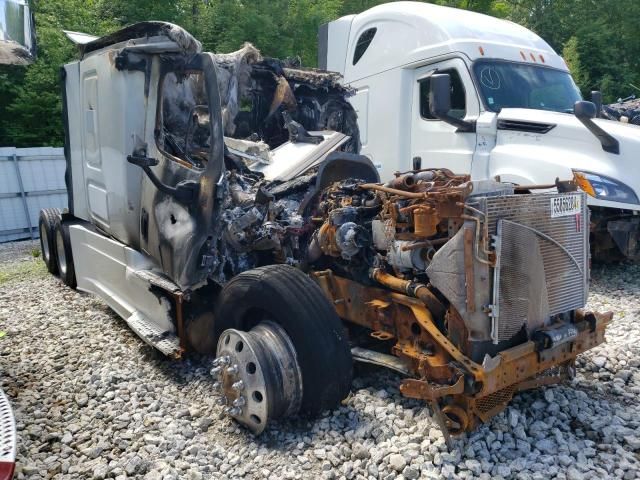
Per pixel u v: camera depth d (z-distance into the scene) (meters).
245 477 3.42
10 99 19.39
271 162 5.37
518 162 6.97
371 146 9.11
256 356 3.70
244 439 3.83
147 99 5.30
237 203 4.67
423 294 3.66
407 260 3.77
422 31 8.19
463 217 3.39
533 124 7.03
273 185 4.86
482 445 3.49
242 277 4.14
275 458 3.58
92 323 6.36
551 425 3.71
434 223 3.55
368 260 4.19
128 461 3.55
